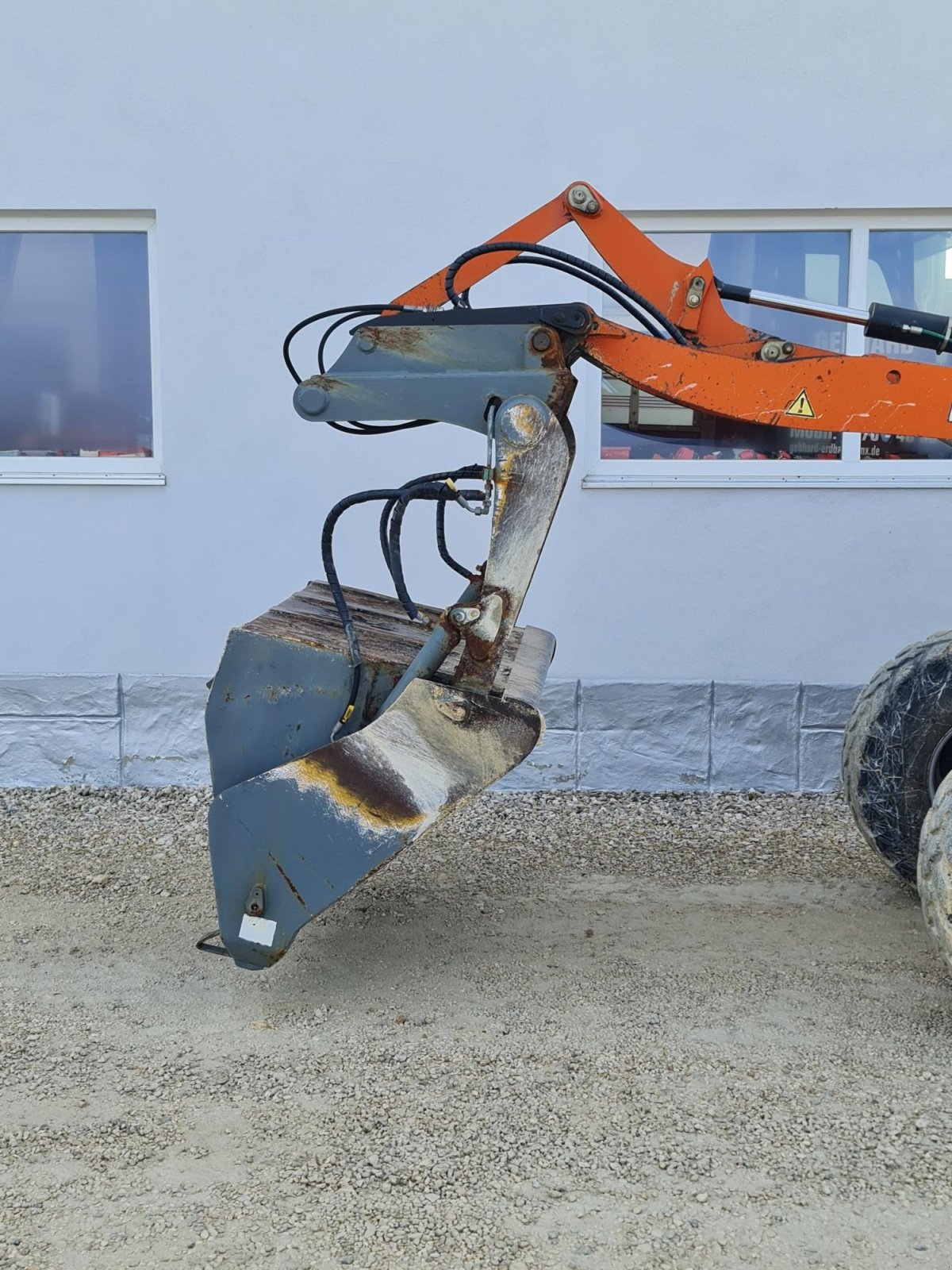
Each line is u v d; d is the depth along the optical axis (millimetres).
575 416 5266
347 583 5312
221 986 3432
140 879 4371
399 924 3893
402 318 3150
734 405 3172
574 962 3578
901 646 5328
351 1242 2240
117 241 5371
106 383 5457
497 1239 2244
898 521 5262
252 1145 2578
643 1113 2688
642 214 5199
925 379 3123
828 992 3342
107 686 5375
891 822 3893
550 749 5406
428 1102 2748
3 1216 2322
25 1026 3178
